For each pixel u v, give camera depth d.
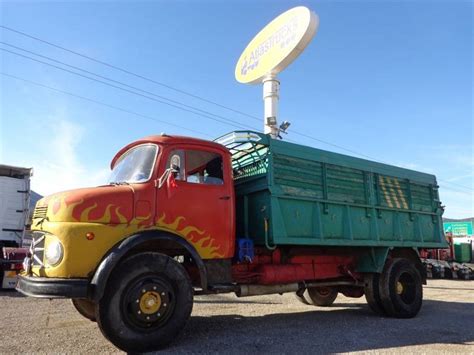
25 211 13.67
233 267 6.58
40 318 7.21
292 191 6.85
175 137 5.95
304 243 6.84
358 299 10.88
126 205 5.26
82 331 6.13
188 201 5.73
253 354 4.95
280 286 7.03
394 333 6.34
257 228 6.76
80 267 4.87
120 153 6.39
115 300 4.88
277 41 15.20
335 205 7.52
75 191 5.22
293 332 6.26
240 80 17.66
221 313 8.10
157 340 5.05
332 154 7.64
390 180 8.66
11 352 4.96
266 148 6.75
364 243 7.79
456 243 25.08
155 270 5.15
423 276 8.90
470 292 13.60
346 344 5.54
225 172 6.23
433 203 9.62
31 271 5.21
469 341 5.86
